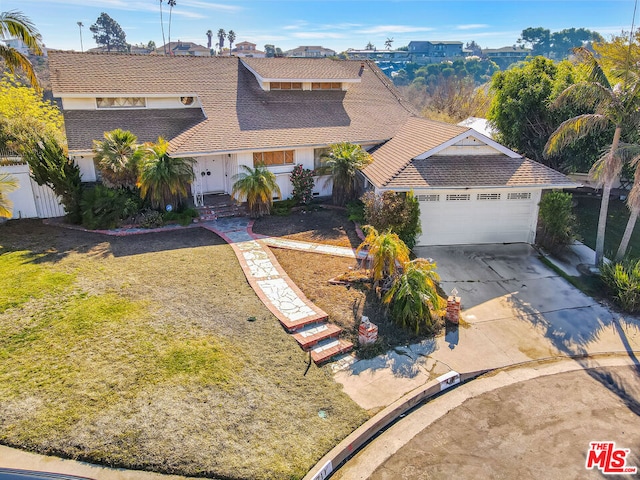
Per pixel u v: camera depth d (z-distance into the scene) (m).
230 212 21.44
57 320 11.73
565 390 10.99
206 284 14.34
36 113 27.19
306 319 12.53
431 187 17.69
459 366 11.69
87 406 8.89
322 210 22.50
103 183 20.14
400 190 17.69
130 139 19.48
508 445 9.23
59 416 8.60
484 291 15.69
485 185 17.98
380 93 29.30
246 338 11.62
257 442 8.58
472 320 13.90
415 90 93.12
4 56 18.19
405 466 8.68
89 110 22.61
